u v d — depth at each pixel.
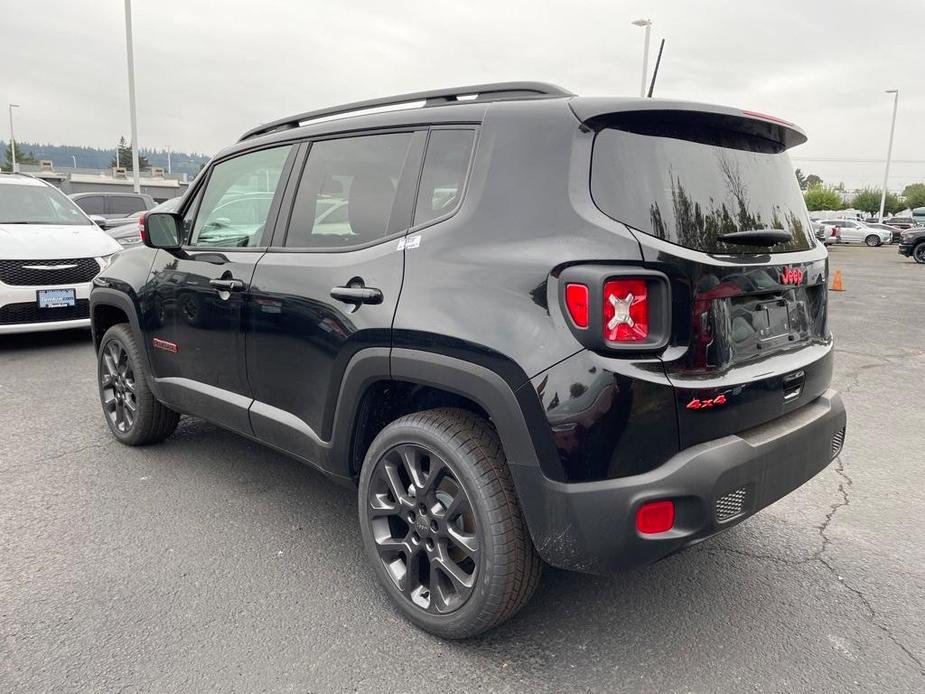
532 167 2.32
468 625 2.40
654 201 2.20
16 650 2.44
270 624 2.62
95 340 4.66
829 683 2.31
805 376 2.62
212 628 2.59
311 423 2.97
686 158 2.35
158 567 3.02
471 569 2.55
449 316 2.35
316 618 2.66
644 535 2.11
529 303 2.19
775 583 2.93
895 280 17.11
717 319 2.23
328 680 2.32
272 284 3.08
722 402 2.22
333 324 2.76
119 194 15.49
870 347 8.10
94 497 3.72
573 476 2.12
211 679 2.31
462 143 2.57
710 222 2.31
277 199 3.26
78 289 7.18
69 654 2.42
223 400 3.46
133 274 4.11
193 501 3.68
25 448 4.45
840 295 13.66
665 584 2.92
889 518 3.55
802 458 2.49
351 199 2.90
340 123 3.07
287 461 4.26
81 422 4.97
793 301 2.66
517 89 2.58
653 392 2.08
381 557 2.70
